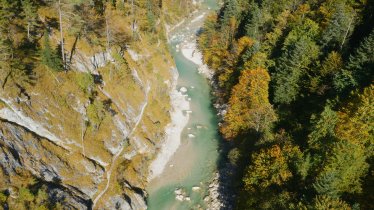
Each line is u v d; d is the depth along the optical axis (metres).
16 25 66.06
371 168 52.66
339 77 69.38
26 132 58.06
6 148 53.41
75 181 60.56
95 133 69.06
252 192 59.44
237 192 68.88
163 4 138.38
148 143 78.12
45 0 75.75
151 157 77.12
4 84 58.06
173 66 107.44
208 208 68.69
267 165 60.44
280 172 57.56
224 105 95.06
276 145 61.50
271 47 96.06
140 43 96.06
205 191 72.44
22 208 50.44
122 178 68.06
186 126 89.81
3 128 54.78
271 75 86.38
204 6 156.62
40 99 62.59
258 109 75.50
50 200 53.75
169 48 119.00
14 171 53.06
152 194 70.94
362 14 88.94
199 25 140.00
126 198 65.25
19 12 67.94
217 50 110.75
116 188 64.75
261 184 59.00
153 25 103.00
